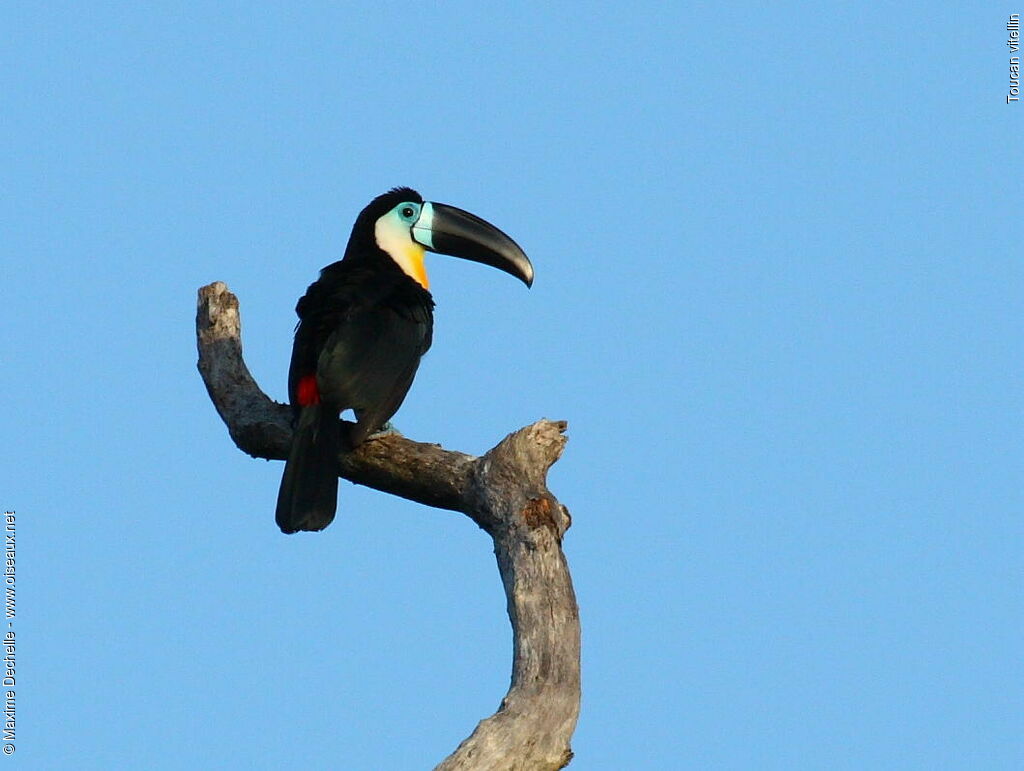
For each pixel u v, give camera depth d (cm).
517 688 1000
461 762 928
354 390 1227
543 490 1124
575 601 1063
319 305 1282
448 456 1209
